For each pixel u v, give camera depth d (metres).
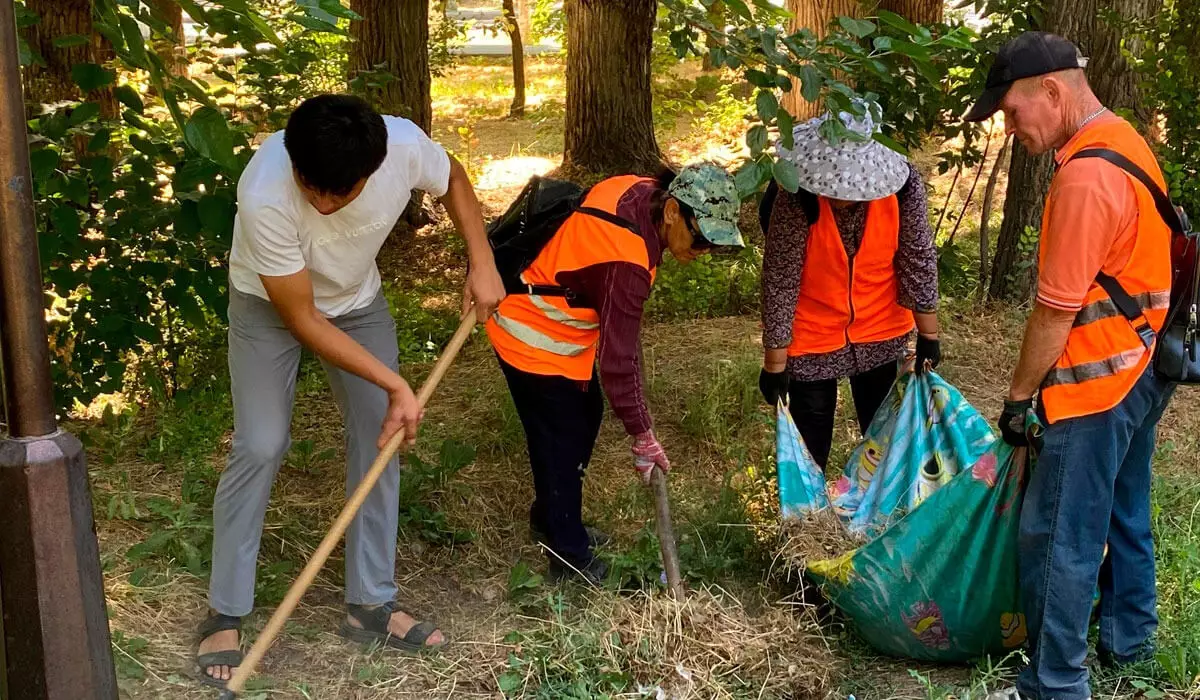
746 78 3.36
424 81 9.61
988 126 11.77
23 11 3.68
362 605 3.44
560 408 3.69
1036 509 3.04
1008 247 6.87
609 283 3.36
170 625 3.41
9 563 1.95
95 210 4.45
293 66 5.11
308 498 4.34
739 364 5.62
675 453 4.93
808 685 3.22
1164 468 4.72
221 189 3.98
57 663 1.98
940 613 3.30
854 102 3.35
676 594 3.46
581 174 11.13
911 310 3.91
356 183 2.74
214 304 4.52
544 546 3.87
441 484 4.41
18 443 1.93
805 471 3.74
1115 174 2.82
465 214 3.39
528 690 3.25
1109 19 6.21
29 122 4.06
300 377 5.68
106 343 4.65
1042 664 3.09
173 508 4.06
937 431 3.76
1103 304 2.90
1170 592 3.61
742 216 9.54
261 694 3.14
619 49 11.03
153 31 3.57
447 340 6.61
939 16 7.94
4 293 1.89
